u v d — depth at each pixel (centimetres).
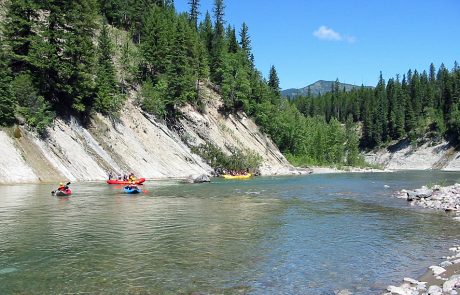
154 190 4531
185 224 2414
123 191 4266
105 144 6269
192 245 1883
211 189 4747
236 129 9844
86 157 5781
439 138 15538
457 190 3753
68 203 3288
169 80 8362
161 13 10700
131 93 7919
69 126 5925
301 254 1736
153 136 7306
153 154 6956
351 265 1574
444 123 15862
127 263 1583
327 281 1379
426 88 18112
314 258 1673
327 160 13612
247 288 1306
